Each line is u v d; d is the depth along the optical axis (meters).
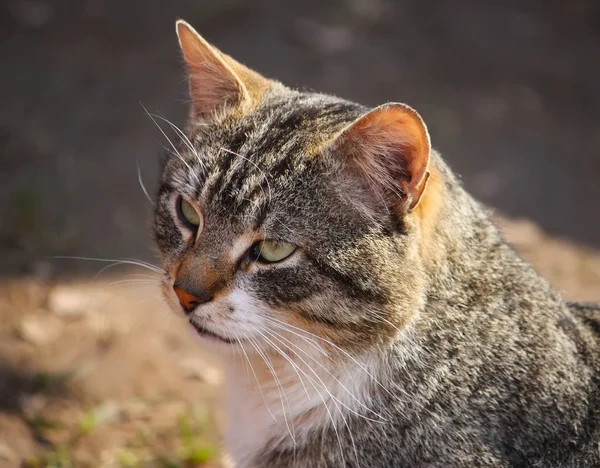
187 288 3.88
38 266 6.71
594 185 8.33
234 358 4.30
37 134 8.30
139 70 9.31
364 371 3.95
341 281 3.81
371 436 3.94
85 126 8.49
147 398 5.71
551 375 3.91
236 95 4.29
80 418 5.48
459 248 3.96
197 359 6.08
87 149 8.18
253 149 3.97
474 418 3.86
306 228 3.81
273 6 10.36
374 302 3.82
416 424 3.89
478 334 3.93
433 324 3.91
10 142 8.13
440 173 3.99
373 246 3.80
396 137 3.71
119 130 8.46
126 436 5.42
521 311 4.02
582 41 10.49
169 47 9.71
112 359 5.96
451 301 3.92
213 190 3.94
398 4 10.70
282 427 4.15
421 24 10.40
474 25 10.49
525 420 3.86
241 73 4.50
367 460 3.94
